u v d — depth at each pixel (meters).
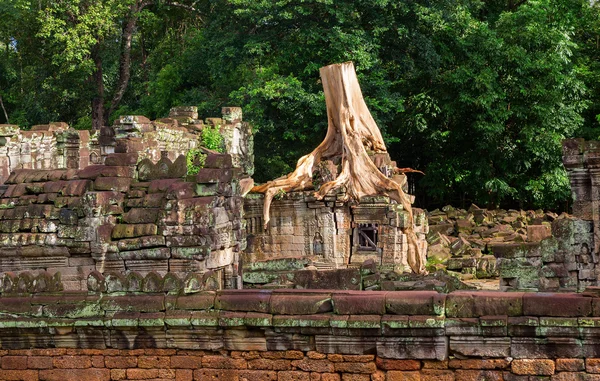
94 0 53.75
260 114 48.34
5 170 31.03
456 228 44.16
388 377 13.68
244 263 27.11
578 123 53.16
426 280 19.36
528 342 13.09
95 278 15.02
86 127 60.59
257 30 51.56
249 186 33.75
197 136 38.44
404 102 56.16
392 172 34.56
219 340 14.45
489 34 53.16
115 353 14.90
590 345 12.80
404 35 50.72
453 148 56.50
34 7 53.72
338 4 48.22
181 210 16.25
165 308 14.59
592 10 59.88
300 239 33.47
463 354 13.40
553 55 52.66
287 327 14.04
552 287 19.53
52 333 15.00
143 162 17.31
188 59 56.38
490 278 35.28
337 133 34.28
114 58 60.41
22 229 17.08
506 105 53.09
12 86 61.75
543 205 56.06
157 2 58.56
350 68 33.78
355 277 17.22
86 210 16.67
